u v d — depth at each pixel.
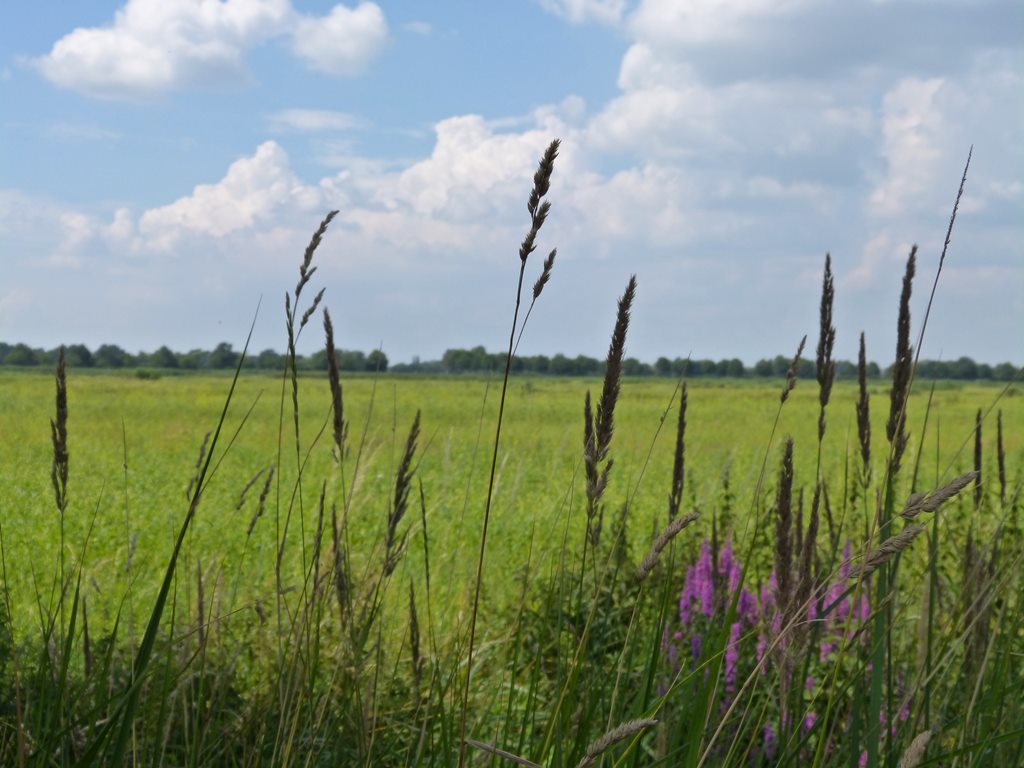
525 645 3.48
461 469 12.28
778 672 1.82
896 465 1.88
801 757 2.00
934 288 1.80
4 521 9.51
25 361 97.19
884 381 55.56
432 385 60.94
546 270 1.40
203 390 49.00
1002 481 3.22
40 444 20.17
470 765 2.18
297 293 2.06
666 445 18.86
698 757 1.66
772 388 67.19
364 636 2.48
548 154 1.38
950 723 2.12
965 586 2.35
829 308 1.96
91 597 4.82
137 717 2.26
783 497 1.76
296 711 2.22
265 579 5.26
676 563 3.57
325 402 32.09
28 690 2.32
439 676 2.36
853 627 2.44
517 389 54.41
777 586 1.77
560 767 1.75
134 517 10.33
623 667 2.23
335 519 2.62
